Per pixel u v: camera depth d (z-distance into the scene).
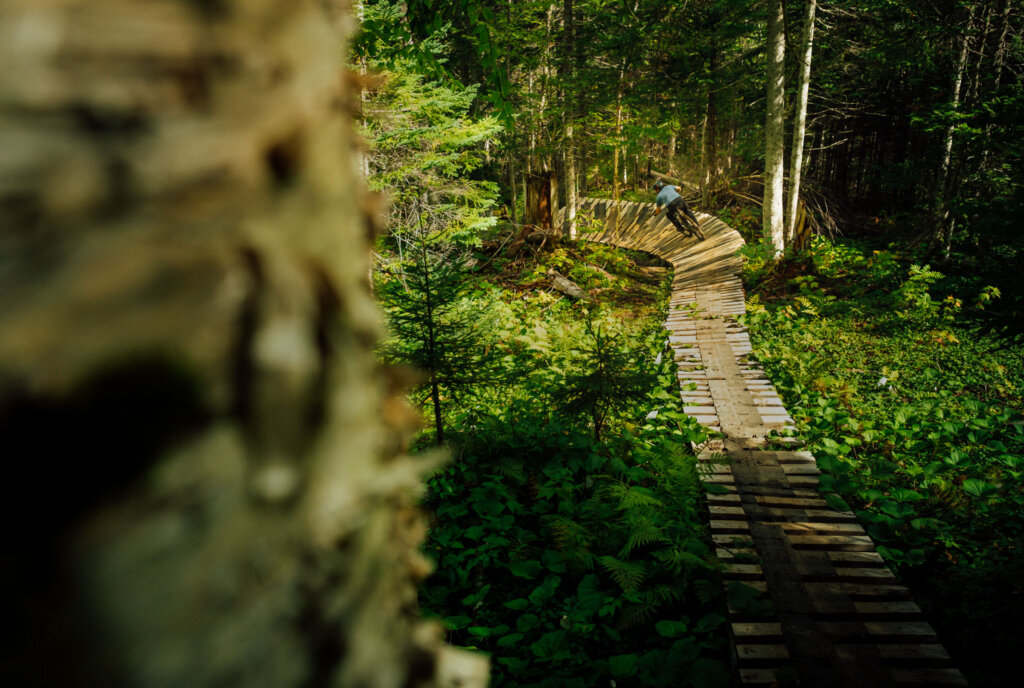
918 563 4.23
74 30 0.27
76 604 0.26
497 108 3.83
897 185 14.66
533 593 3.92
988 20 11.77
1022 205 5.75
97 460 0.26
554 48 17.58
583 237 17.17
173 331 0.28
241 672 0.32
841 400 7.43
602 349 5.88
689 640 3.45
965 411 7.07
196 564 0.29
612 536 4.48
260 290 0.33
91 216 0.26
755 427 6.52
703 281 12.93
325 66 0.44
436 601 3.96
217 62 0.32
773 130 13.66
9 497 0.24
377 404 0.48
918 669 3.20
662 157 30.03
